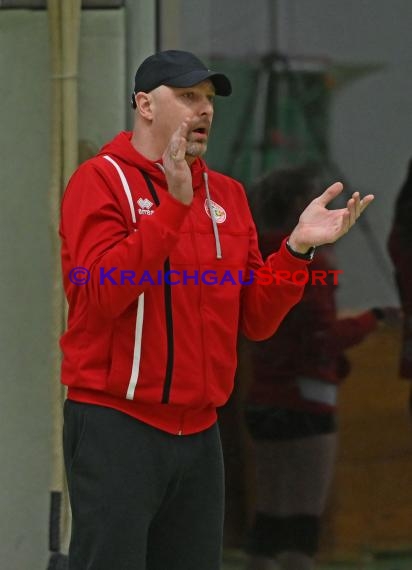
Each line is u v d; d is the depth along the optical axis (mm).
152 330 9977
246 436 15242
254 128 14875
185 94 10227
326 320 15141
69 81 14062
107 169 10164
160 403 10055
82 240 9906
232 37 14695
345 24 14797
